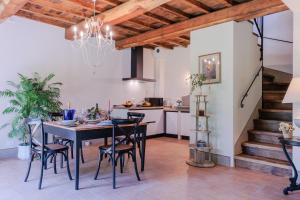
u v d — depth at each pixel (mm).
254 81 4586
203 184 3184
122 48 6367
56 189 2986
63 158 4191
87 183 3197
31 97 4250
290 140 2803
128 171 3729
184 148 5402
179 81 7211
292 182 2934
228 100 4039
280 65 5672
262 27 5445
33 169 3809
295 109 3207
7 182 3213
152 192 2910
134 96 6977
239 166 3965
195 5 3895
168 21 4805
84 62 5793
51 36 5215
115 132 3205
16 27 4719
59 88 5250
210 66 4270
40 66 5051
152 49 7375
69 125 3174
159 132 6844
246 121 4340
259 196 2805
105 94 6234
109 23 4320
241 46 4184
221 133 4145
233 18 3918
